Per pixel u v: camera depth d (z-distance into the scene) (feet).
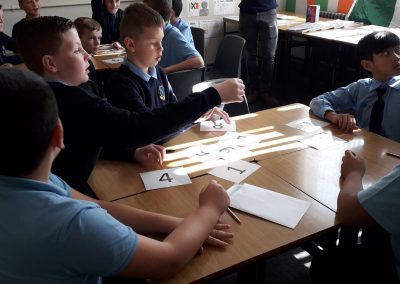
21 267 2.05
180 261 2.66
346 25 13.78
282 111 6.18
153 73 5.85
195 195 3.89
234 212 3.56
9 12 14.14
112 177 4.27
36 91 2.03
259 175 4.23
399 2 13.55
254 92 13.65
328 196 3.80
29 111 1.98
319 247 4.66
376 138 5.15
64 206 2.15
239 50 9.71
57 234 2.05
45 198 2.13
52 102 2.11
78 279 2.23
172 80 8.25
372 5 14.33
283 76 14.66
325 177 4.17
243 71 16.24
